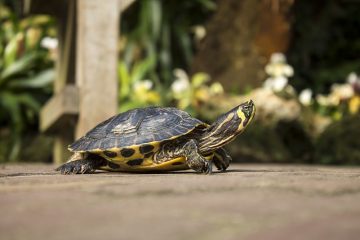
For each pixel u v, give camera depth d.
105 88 1.60
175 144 0.96
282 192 0.67
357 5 4.44
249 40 3.50
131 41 3.52
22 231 0.50
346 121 2.87
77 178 0.86
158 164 0.97
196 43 3.84
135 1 1.63
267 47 3.47
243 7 3.52
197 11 3.85
